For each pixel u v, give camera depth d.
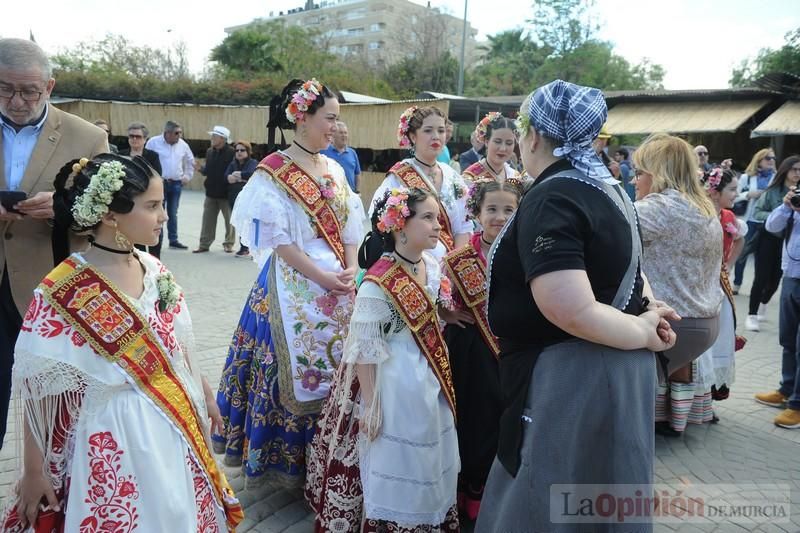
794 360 4.14
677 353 3.21
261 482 2.84
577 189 1.63
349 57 41.34
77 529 1.75
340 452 2.43
